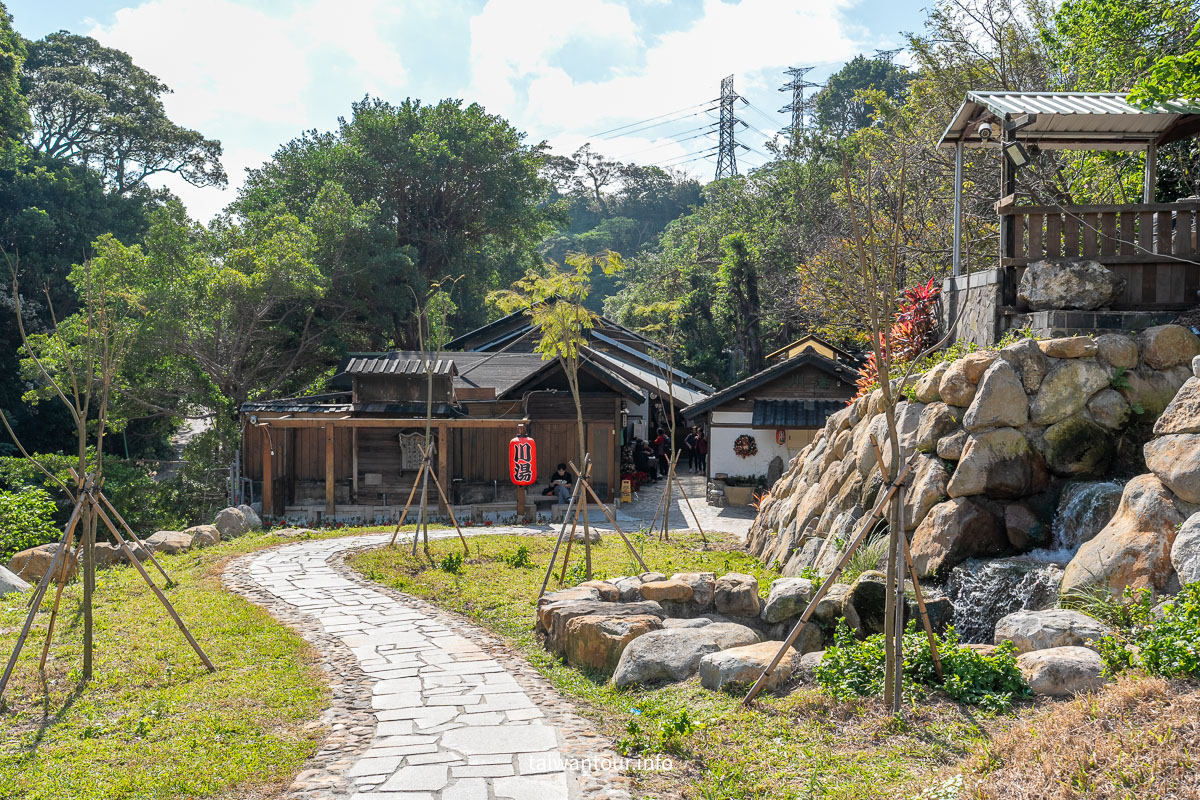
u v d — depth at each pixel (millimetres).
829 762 5848
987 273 12391
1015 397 10375
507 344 38562
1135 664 6164
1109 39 17188
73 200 47500
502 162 52969
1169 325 10539
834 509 13016
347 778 6039
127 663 9086
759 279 46438
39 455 29469
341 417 23297
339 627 10836
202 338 32219
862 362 30375
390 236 43094
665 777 5938
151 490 28906
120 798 5781
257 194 50188
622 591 10828
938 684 6898
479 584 13078
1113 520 8789
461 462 26141
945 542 10117
